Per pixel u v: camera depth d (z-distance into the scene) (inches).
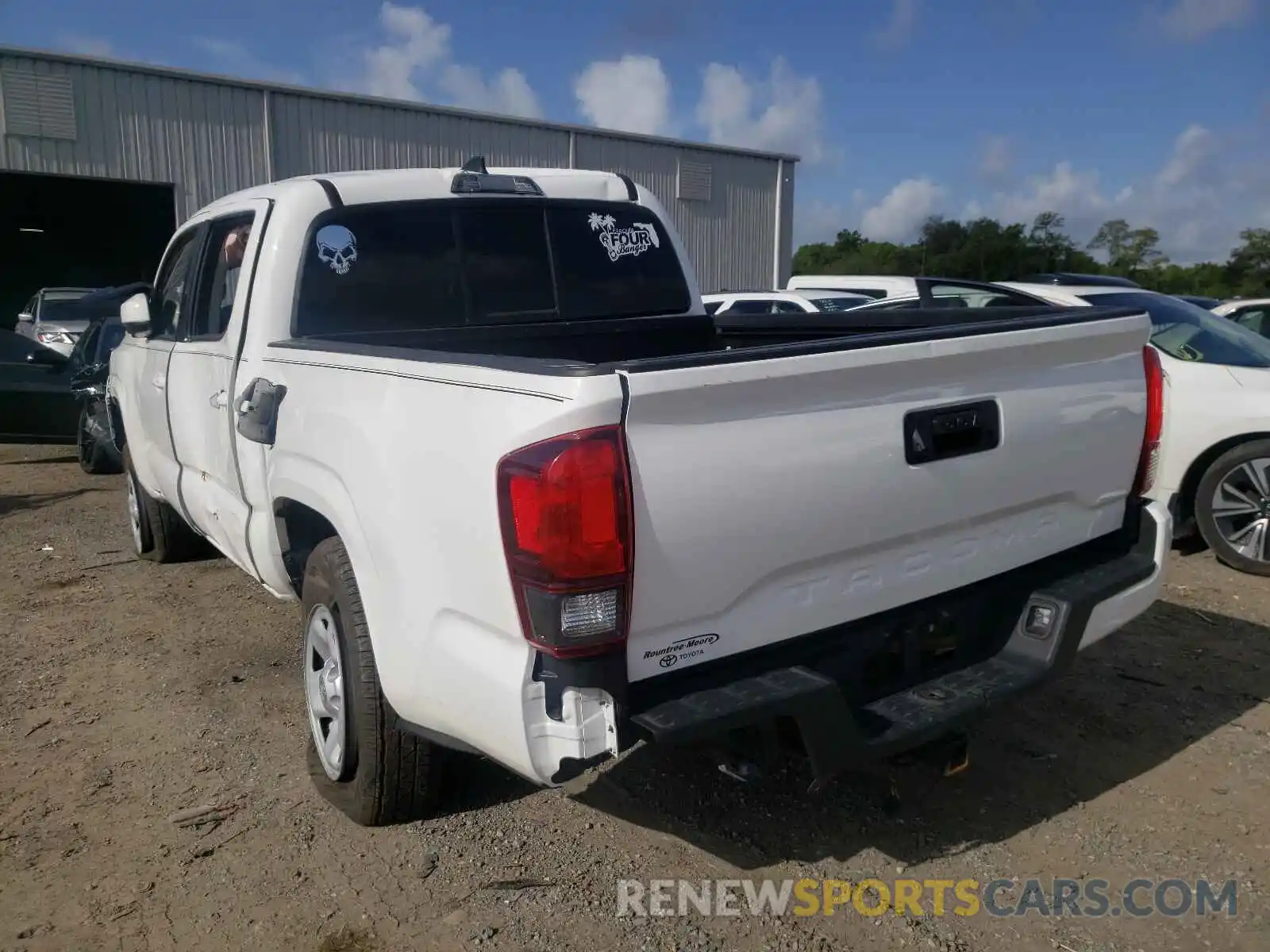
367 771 129.3
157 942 112.7
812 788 106.2
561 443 91.0
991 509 121.3
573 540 91.1
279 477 141.3
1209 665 185.0
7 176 736.3
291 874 124.7
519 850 129.1
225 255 175.6
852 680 114.0
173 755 156.2
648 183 978.7
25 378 414.9
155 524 251.3
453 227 166.4
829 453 104.7
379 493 115.0
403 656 113.4
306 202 154.6
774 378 98.7
